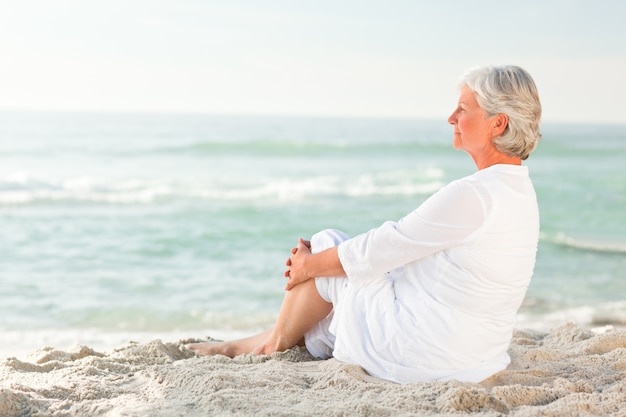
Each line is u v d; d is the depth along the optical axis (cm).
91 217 1271
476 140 269
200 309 682
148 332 592
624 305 725
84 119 5234
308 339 327
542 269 938
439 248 268
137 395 265
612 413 245
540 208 1578
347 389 268
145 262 910
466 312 268
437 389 260
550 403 253
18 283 767
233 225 1234
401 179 2092
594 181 2080
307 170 2302
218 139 3466
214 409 245
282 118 7444
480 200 259
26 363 314
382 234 275
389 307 282
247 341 353
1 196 1448
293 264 311
